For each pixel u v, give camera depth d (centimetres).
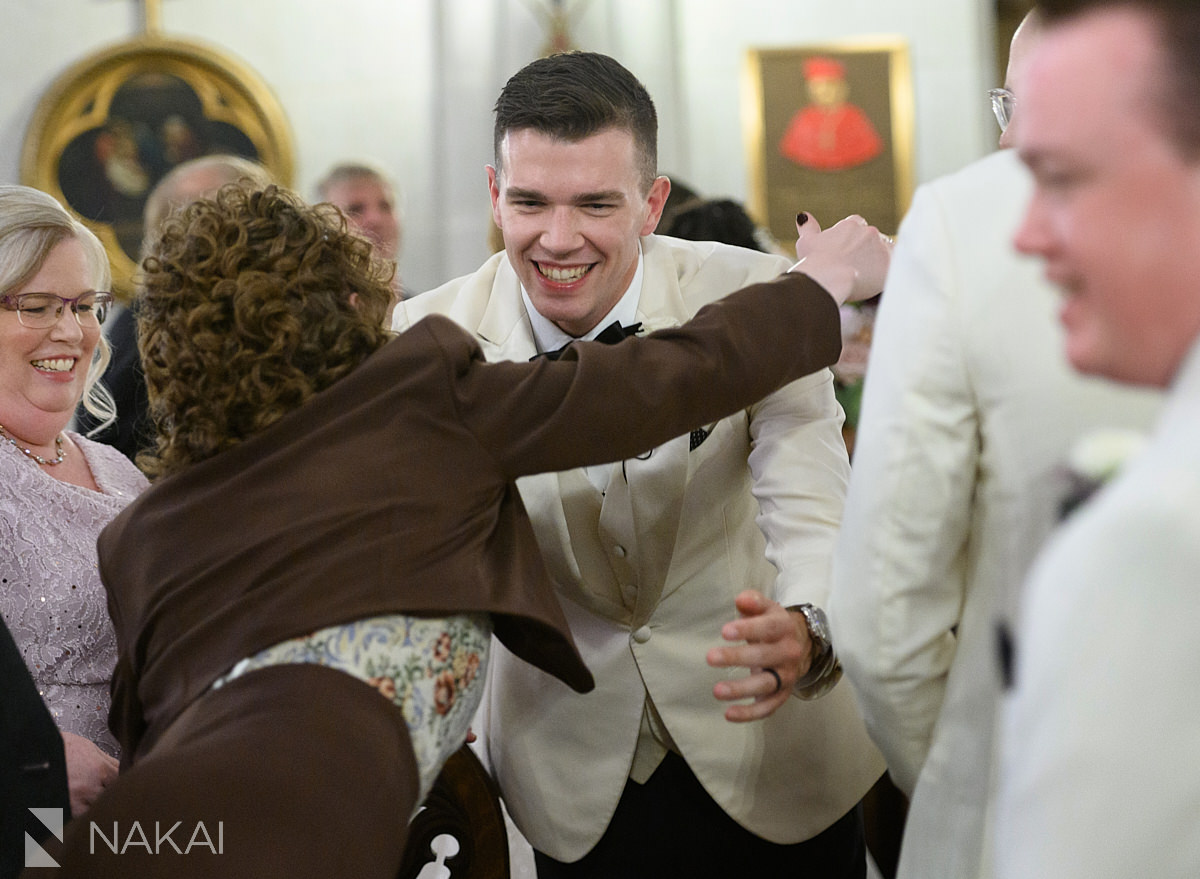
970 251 120
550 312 180
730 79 699
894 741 133
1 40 652
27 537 185
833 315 156
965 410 120
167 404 141
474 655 138
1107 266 76
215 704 125
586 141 168
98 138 649
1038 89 79
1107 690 68
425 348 139
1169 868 68
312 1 677
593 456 139
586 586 184
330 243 144
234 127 660
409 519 133
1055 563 73
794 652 152
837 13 702
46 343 194
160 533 138
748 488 190
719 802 183
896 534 123
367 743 122
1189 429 70
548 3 680
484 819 170
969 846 124
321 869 113
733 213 248
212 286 137
